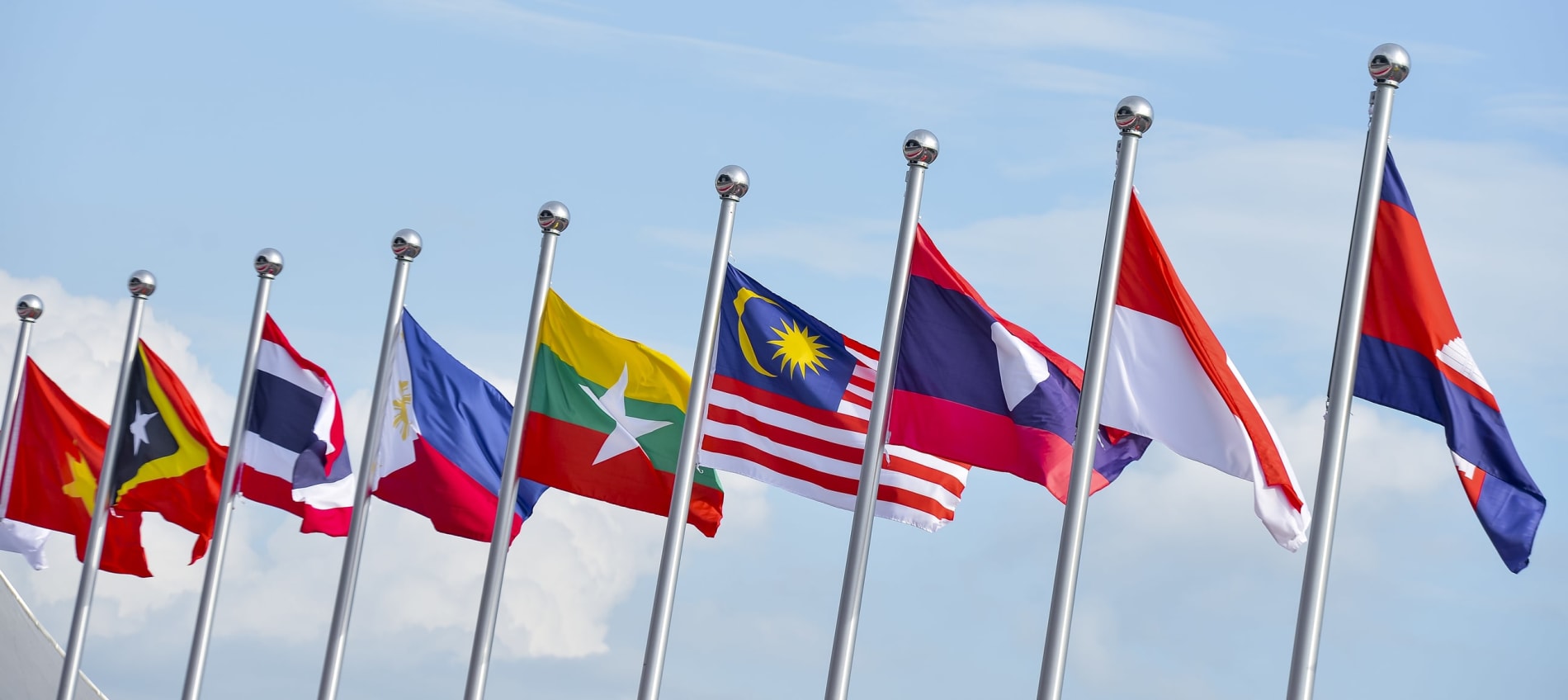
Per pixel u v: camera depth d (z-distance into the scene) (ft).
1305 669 36.73
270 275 67.31
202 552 70.54
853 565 45.24
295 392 67.10
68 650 71.87
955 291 46.50
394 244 60.54
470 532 59.98
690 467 50.01
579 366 55.42
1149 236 42.52
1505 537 38.01
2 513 77.30
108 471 71.87
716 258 50.70
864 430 50.85
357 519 59.41
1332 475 37.42
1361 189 38.32
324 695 58.34
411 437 60.23
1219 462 41.78
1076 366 46.91
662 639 49.34
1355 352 37.86
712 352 50.34
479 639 54.24
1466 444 38.14
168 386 71.72
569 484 54.95
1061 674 40.22
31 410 77.92
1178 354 42.22
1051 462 45.50
